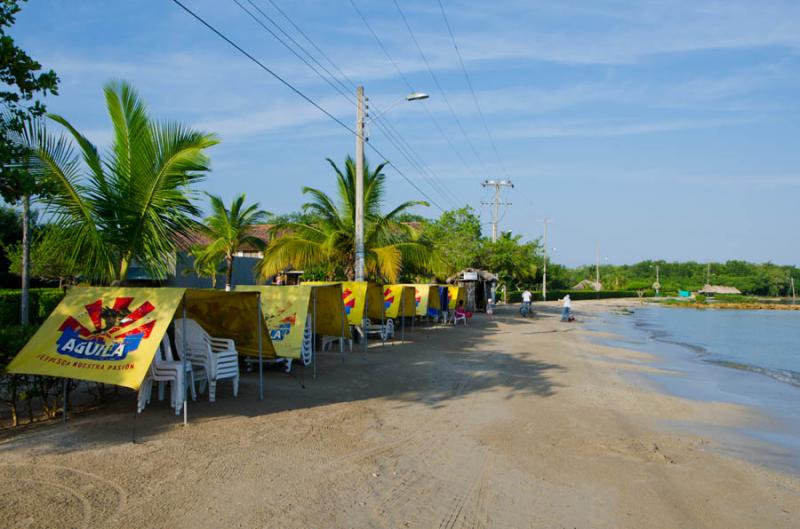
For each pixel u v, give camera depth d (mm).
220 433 7539
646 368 16391
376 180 21484
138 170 9898
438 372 13406
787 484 6820
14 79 6676
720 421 10031
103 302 8078
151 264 10375
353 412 9133
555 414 9719
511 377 13227
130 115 9945
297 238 19719
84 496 5328
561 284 94250
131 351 7477
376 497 5738
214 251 24031
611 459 7387
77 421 7801
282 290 13320
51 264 16516
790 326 38750
